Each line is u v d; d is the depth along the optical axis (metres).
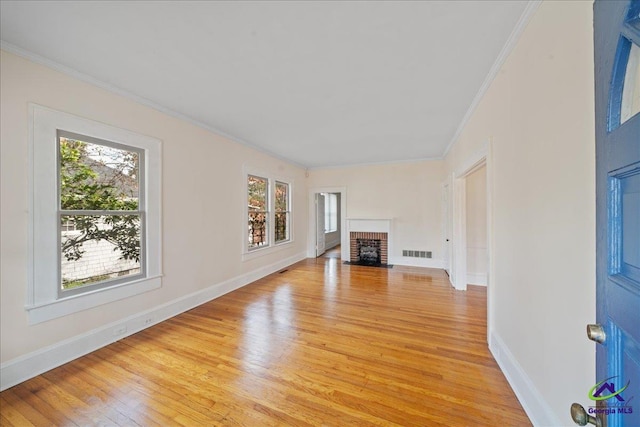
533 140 1.56
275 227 5.62
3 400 1.77
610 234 0.70
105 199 2.57
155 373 2.06
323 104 2.95
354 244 6.45
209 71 2.27
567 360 1.25
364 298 3.82
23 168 1.98
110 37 1.81
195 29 1.73
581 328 1.15
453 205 4.23
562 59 1.27
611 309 0.69
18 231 1.96
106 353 2.36
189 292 3.44
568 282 1.24
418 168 5.93
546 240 1.43
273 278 4.95
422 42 1.87
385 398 1.79
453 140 4.16
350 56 2.04
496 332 2.26
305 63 2.14
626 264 0.65
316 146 4.80
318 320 3.07
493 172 2.28
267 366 2.16
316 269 5.66
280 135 4.14
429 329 2.83
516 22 1.66
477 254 4.45
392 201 6.14
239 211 4.41
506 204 1.99
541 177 1.48
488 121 2.39
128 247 2.77
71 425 1.57
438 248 5.75
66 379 1.99
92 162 2.47
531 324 1.60
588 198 1.10
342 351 2.39
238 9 1.55
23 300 1.98
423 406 1.71
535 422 1.53
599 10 0.73
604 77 0.71
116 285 2.61
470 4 1.52
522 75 1.70
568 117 1.23
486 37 1.81
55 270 2.17
